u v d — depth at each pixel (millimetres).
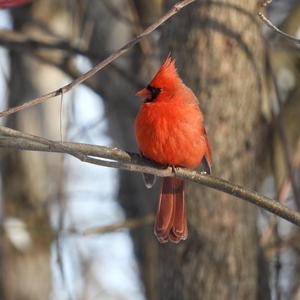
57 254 10383
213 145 9000
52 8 14062
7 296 13695
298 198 9859
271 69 10141
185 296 9008
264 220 12703
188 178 7094
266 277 9406
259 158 11414
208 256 8977
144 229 13227
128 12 12789
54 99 14367
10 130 6383
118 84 12125
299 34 12914
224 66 9016
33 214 13922
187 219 9031
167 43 9227
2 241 13648
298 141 11758
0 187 14141
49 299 13984
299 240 12008
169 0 9281
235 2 9062
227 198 8992
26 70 14172
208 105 8984
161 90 7492
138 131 7477
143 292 13742
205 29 9016
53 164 14680
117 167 6723
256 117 9258
